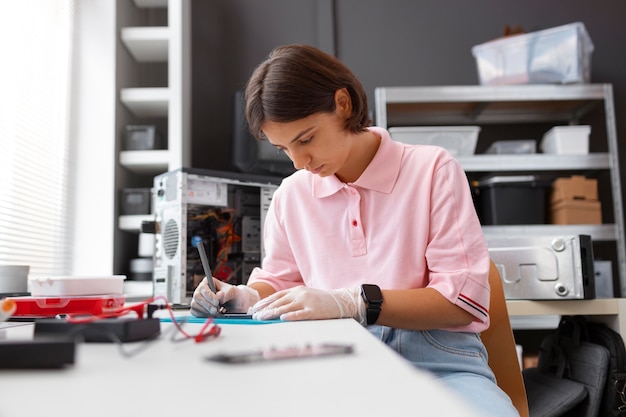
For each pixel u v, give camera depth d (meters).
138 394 0.39
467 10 3.56
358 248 1.27
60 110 2.66
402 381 0.41
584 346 1.71
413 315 1.07
